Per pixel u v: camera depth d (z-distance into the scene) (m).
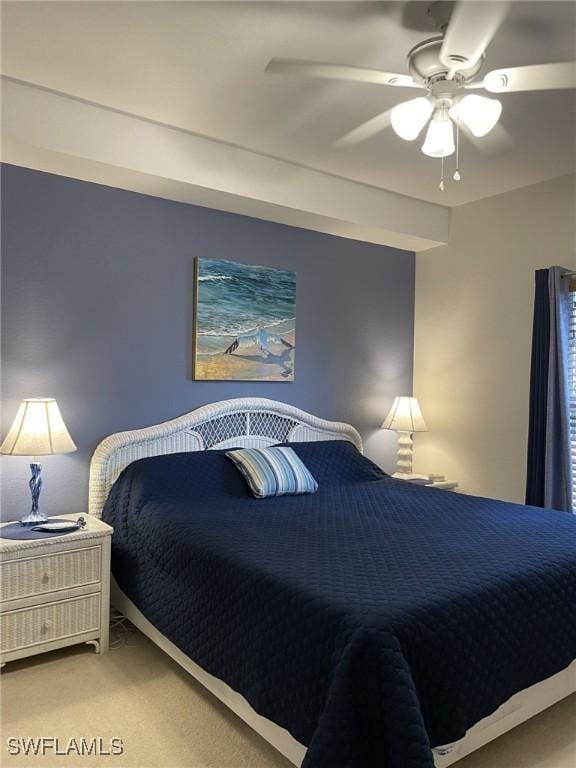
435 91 2.13
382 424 4.62
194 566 2.29
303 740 1.61
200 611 2.20
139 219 3.40
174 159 3.13
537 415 3.71
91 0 2.04
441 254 4.57
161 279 3.49
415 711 1.46
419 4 2.03
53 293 3.11
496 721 1.87
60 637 2.63
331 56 2.39
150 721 2.17
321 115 2.93
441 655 1.62
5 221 2.96
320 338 4.25
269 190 3.49
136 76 2.57
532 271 3.92
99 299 3.27
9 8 2.08
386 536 2.40
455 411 4.44
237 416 3.76
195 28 2.20
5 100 2.62
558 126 2.98
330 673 1.57
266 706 1.77
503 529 2.51
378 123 2.99
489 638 1.75
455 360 4.45
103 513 3.15
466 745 1.77
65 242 3.14
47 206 3.08
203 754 1.98
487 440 4.20
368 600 1.69
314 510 2.91
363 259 4.48
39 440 2.76
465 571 1.94
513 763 1.93
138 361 3.41
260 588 1.91
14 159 2.88
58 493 3.14
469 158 3.43
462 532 2.46
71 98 2.80
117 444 3.24
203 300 3.64
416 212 4.26
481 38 1.79
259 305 3.89
